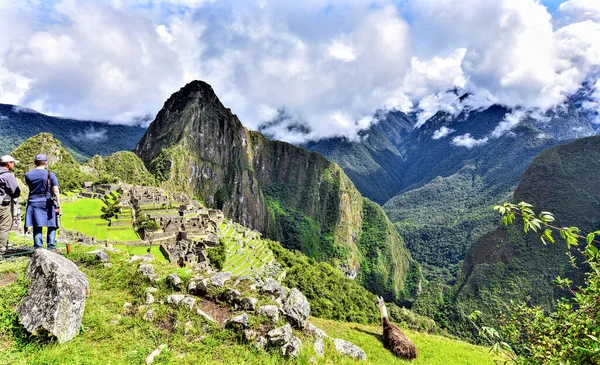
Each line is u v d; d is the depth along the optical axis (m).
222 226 83.81
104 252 15.52
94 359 8.59
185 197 104.94
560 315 7.52
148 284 13.34
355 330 23.70
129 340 9.93
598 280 6.86
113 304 11.73
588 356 6.52
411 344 20.47
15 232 16.83
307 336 13.09
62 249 15.65
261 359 10.54
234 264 56.31
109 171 137.75
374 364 14.40
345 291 76.56
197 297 13.16
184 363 9.55
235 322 11.70
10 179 11.17
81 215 58.28
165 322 11.34
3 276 10.75
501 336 8.14
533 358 7.30
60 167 102.44
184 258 43.38
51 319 8.63
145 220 57.56
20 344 8.28
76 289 9.47
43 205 11.24
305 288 62.28
